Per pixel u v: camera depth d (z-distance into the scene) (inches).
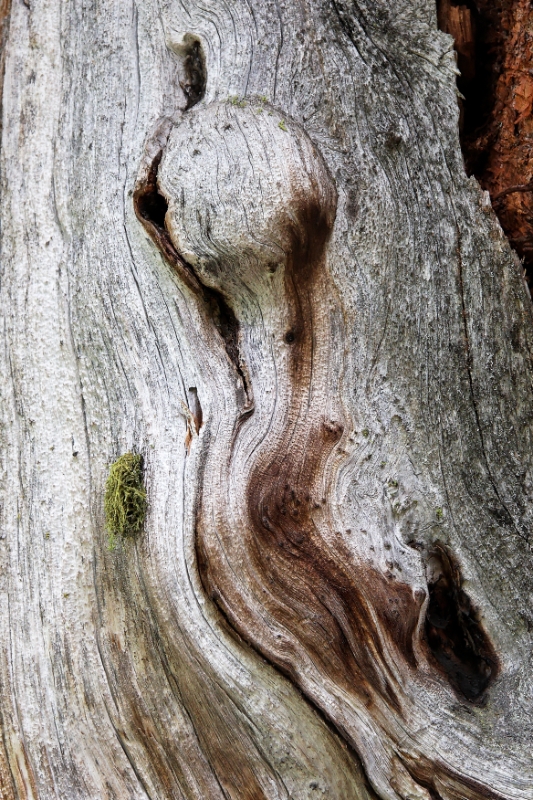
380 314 40.6
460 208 41.2
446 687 40.2
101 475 41.0
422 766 39.9
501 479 41.2
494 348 41.3
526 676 40.6
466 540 40.8
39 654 41.1
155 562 40.0
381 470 40.4
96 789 40.7
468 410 41.1
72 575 41.0
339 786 40.0
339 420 40.3
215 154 39.9
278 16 41.1
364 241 40.6
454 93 41.4
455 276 41.1
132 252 41.1
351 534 40.0
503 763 40.0
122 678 40.4
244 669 39.8
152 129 41.3
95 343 41.4
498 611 40.8
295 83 41.0
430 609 40.9
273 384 40.4
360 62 41.1
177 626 39.9
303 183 39.8
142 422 40.8
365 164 40.8
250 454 40.1
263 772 39.9
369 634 39.9
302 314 40.5
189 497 39.9
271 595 39.8
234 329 40.9
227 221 39.6
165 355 40.8
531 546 41.2
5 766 41.3
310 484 40.1
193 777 40.1
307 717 39.9
